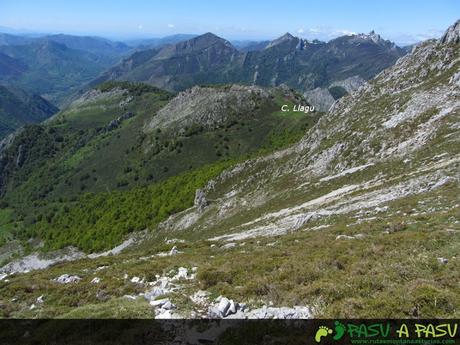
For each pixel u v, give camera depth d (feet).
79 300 74.49
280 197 249.55
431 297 47.55
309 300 53.47
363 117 287.07
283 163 345.92
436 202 108.27
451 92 230.68
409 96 261.24
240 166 395.96
